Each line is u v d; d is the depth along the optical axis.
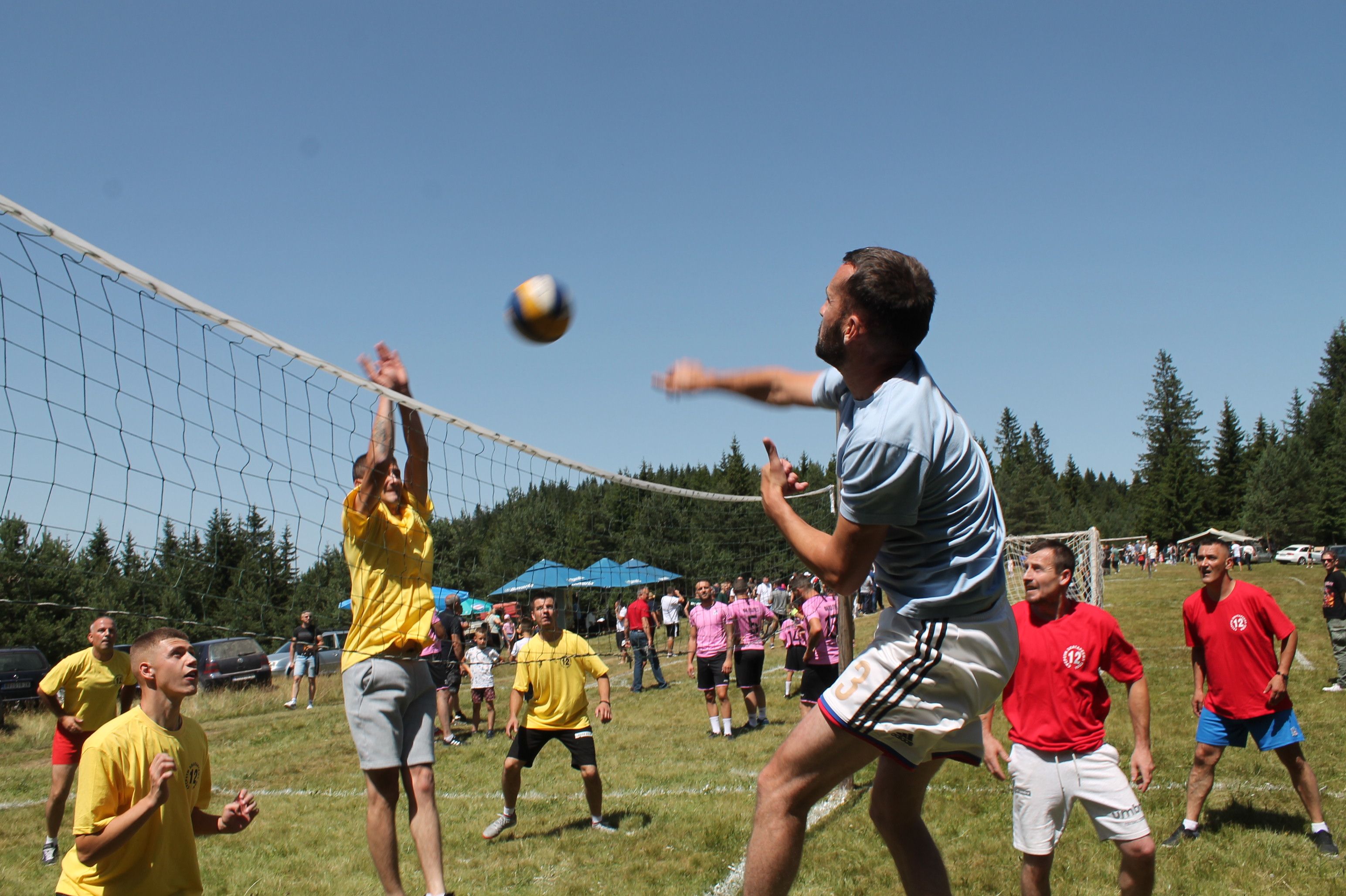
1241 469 78.38
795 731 2.20
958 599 2.08
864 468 2.00
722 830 6.30
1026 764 3.93
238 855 6.36
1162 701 10.57
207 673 18.02
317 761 10.54
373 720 4.22
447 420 4.79
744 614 10.83
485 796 8.07
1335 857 5.17
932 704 2.11
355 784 9.09
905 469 1.97
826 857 5.41
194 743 3.54
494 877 5.61
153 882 3.28
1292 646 5.38
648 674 18.17
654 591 20.44
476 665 11.82
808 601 9.51
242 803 3.60
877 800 2.50
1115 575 49.41
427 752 4.39
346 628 22.91
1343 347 84.19
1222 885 4.80
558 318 3.72
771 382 2.72
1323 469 68.94
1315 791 5.36
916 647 2.09
